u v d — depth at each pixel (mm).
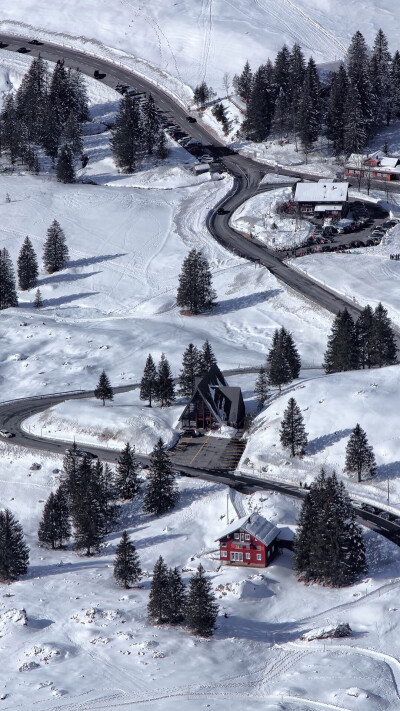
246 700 96562
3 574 124438
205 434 155375
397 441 141875
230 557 123250
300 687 98188
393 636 106375
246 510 132125
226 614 112375
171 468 138000
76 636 110250
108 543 131875
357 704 94500
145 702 97375
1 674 104188
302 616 112250
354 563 116750
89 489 132125
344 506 118688
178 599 111375
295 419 143125
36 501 143250
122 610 114000
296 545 119438
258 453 145750
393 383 153750
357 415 147375
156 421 157250
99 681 101438
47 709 97500
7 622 113312
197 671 102062
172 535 130000
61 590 119875
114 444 154250
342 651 104500
